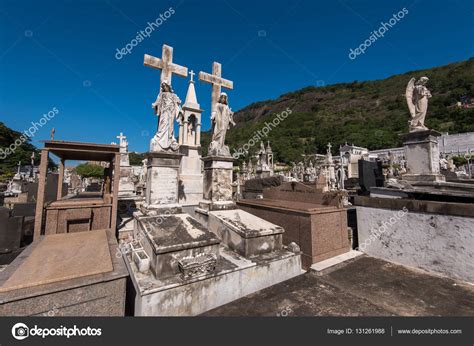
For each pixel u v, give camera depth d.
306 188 6.36
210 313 2.88
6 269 2.65
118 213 7.30
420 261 4.18
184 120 9.94
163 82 5.40
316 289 3.49
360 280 3.79
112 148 5.13
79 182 17.67
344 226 5.22
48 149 4.51
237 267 3.41
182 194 9.16
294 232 4.91
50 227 4.46
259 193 12.46
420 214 4.21
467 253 3.60
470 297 3.20
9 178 24.20
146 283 2.81
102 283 2.49
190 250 3.32
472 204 3.59
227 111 6.13
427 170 5.56
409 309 2.94
